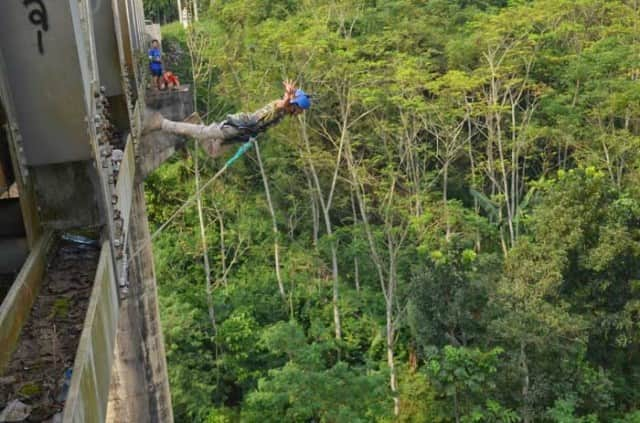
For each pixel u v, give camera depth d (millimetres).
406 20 31625
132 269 12836
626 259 20125
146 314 13305
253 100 27406
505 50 29047
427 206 26828
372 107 28156
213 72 32656
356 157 30688
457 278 20203
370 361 22188
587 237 20641
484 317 19672
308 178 27000
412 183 26578
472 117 30094
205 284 26844
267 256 27797
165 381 14109
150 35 32812
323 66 26812
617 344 19906
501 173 31922
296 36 27609
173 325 22906
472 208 31766
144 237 13336
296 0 33312
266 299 25938
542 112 30391
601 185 21062
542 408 18922
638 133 29562
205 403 21891
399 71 26234
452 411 19969
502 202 30484
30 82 5520
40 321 4926
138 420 13367
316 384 18203
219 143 9297
